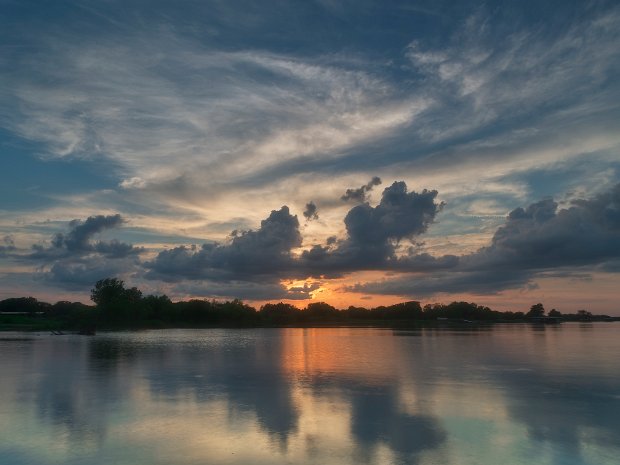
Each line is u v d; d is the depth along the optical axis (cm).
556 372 3988
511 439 1973
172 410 2481
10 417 2327
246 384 3347
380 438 1984
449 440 1958
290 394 2941
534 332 14425
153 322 19675
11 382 3434
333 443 1912
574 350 6469
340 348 7031
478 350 6531
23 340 9362
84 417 2328
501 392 3027
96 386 3250
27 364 4647
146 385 3288
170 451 1809
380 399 2786
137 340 9544
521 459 1734
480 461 1711
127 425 2177
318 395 2917
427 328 19900
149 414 2389
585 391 3053
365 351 6400
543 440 1961
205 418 2311
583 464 1686
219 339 10094
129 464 1672
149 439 1958
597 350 6488
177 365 4562
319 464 1672
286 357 5438
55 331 13712
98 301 19750
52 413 2412
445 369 4222
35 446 1867
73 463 1681
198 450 1820
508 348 6931
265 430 2098
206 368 4316
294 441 1938
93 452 1798
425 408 2539
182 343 8444
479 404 2648
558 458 1747
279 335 12375
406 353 6022
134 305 19150
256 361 4959
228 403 2666
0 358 5294
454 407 2569
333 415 2381
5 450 1820
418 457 1750
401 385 3300
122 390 3083
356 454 1780
